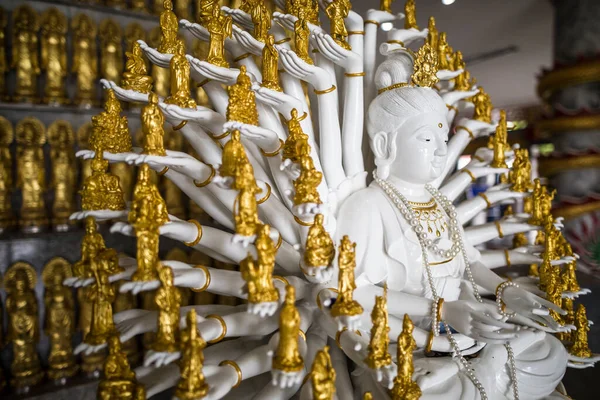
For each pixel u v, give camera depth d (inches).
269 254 53.7
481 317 66.8
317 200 60.6
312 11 80.8
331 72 83.7
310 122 81.4
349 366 77.4
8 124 134.3
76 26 147.1
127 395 58.6
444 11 261.1
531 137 389.4
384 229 79.1
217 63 69.9
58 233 134.7
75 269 63.8
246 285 54.6
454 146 97.7
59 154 142.3
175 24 72.9
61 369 129.4
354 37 85.0
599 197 223.0
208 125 72.0
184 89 67.2
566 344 93.7
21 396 120.6
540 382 80.0
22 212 136.5
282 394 66.7
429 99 80.3
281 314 53.1
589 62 231.0
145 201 57.3
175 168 69.6
